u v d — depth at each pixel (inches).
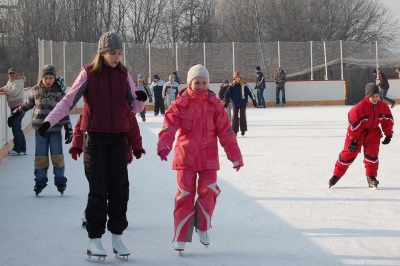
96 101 207.6
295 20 1916.8
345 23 2096.5
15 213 291.0
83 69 210.1
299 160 468.1
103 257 210.5
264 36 1945.1
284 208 296.2
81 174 415.8
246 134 685.9
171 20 2219.5
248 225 263.0
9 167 448.8
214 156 219.9
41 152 331.0
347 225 260.8
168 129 216.7
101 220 209.5
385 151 507.5
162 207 302.4
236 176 395.9
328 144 573.6
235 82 647.1
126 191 214.4
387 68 1354.6
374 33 2146.9
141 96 211.8
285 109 1176.2
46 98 324.5
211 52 1268.5
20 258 215.8
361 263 207.5
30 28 1774.1
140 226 263.0
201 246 230.8
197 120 217.6
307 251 222.5
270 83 1295.5
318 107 1231.5
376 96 325.1
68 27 1913.1
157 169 433.7
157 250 225.6
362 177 378.3
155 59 1253.1
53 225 266.4
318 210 290.5
